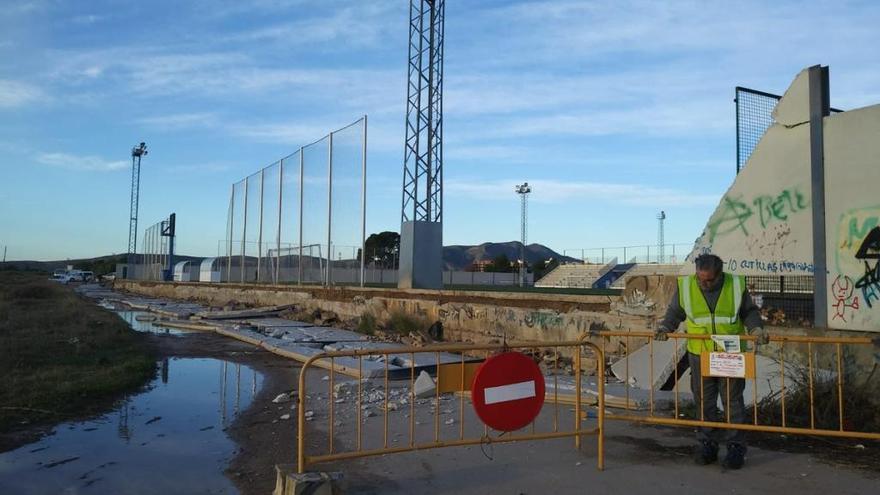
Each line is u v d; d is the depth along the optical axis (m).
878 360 6.53
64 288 62.22
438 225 26.58
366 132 27.80
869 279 8.91
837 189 9.39
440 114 27.34
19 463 7.44
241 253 43.62
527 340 15.91
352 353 5.93
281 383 12.73
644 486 5.81
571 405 9.33
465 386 6.30
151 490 6.49
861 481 5.88
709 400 6.45
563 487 5.80
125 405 10.75
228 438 8.55
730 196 11.41
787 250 10.43
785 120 10.54
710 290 6.50
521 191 70.00
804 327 9.50
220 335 22.75
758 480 5.94
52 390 11.34
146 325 28.00
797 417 7.59
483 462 6.55
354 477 6.11
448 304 19.30
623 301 13.37
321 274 31.36
